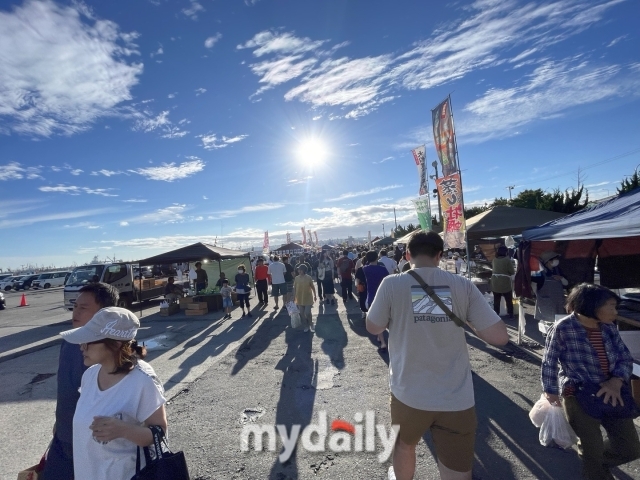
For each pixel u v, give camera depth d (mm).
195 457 3621
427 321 2193
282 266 12422
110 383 1771
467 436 2184
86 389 1795
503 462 3285
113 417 1645
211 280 17797
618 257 6043
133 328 1814
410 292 2260
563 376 2799
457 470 2191
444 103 8281
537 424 3496
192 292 14375
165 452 1701
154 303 16859
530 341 6816
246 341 8219
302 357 6762
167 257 12805
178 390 5414
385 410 4430
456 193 8117
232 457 3592
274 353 7133
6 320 15125
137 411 1733
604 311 2645
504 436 3701
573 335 2750
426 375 2195
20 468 3662
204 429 4176
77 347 2133
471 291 2260
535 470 3152
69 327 11977
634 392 3545
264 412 4539
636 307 4801
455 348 2219
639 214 3701
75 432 1731
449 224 8383
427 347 2193
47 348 8828
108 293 2301
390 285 2344
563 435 3268
